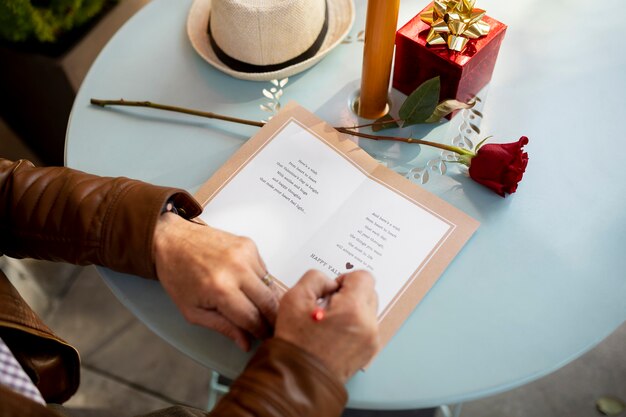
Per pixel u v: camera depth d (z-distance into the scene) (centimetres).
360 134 76
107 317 123
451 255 68
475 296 66
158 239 66
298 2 75
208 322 63
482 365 63
